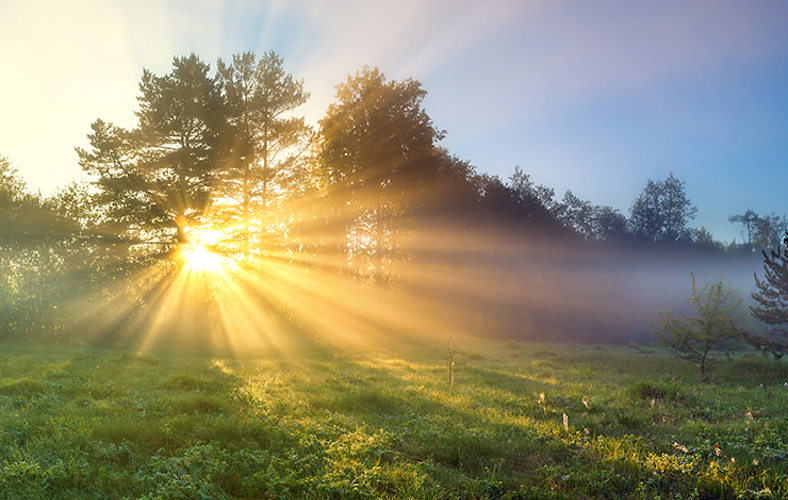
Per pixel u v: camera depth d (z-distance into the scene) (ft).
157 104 109.40
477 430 24.89
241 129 118.11
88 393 31.35
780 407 32.60
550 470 19.70
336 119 130.31
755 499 16.75
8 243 74.49
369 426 25.52
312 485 17.06
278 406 29.25
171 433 21.65
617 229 161.07
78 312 70.33
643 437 24.76
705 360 61.36
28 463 17.58
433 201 129.29
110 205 109.91
